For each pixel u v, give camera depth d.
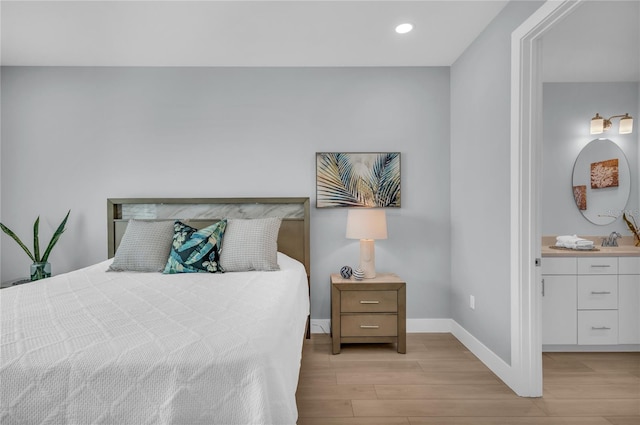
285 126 3.31
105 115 3.27
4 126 3.23
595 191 3.47
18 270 3.25
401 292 2.88
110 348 1.19
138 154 3.28
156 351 1.17
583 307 2.84
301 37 2.75
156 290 2.00
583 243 3.01
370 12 2.40
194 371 1.11
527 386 2.15
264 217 3.28
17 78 3.23
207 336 1.27
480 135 2.70
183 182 3.29
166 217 3.25
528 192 2.12
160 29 2.60
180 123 3.29
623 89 3.46
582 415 1.96
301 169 3.32
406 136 3.34
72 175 3.26
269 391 1.14
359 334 2.87
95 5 2.28
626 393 2.21
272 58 3.13
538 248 2.15
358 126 3.33
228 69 3.29
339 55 3.08
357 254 3.33
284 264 2.82
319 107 3.32
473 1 2.27
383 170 3.31
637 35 2.59
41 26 2.54
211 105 3.29
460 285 3.12
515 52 2.15
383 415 1.96
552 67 3.14
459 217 3.13
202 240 2.62
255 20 2.49
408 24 2.56
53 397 1.08
